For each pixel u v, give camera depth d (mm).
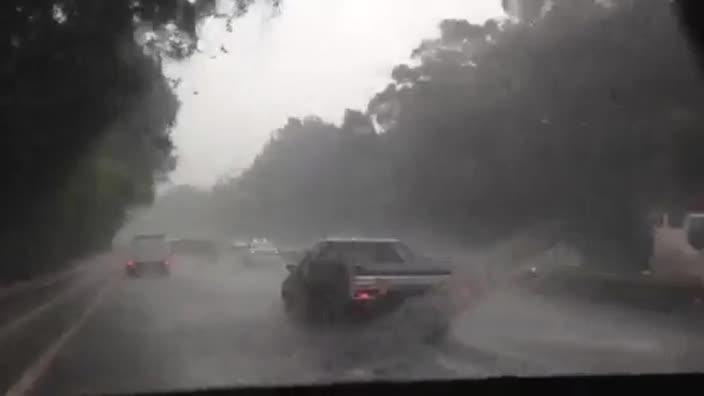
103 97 20109
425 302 14406
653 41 26547
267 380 10203
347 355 12438
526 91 32344
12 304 18234
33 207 27562
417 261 15602
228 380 10281
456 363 11406
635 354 12438
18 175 24141
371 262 15086
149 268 38156
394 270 14547
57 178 26281
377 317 14445
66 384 10242
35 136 21531
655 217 32875
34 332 16344
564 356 12125
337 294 14945
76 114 20578
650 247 31812
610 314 18828
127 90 20250
